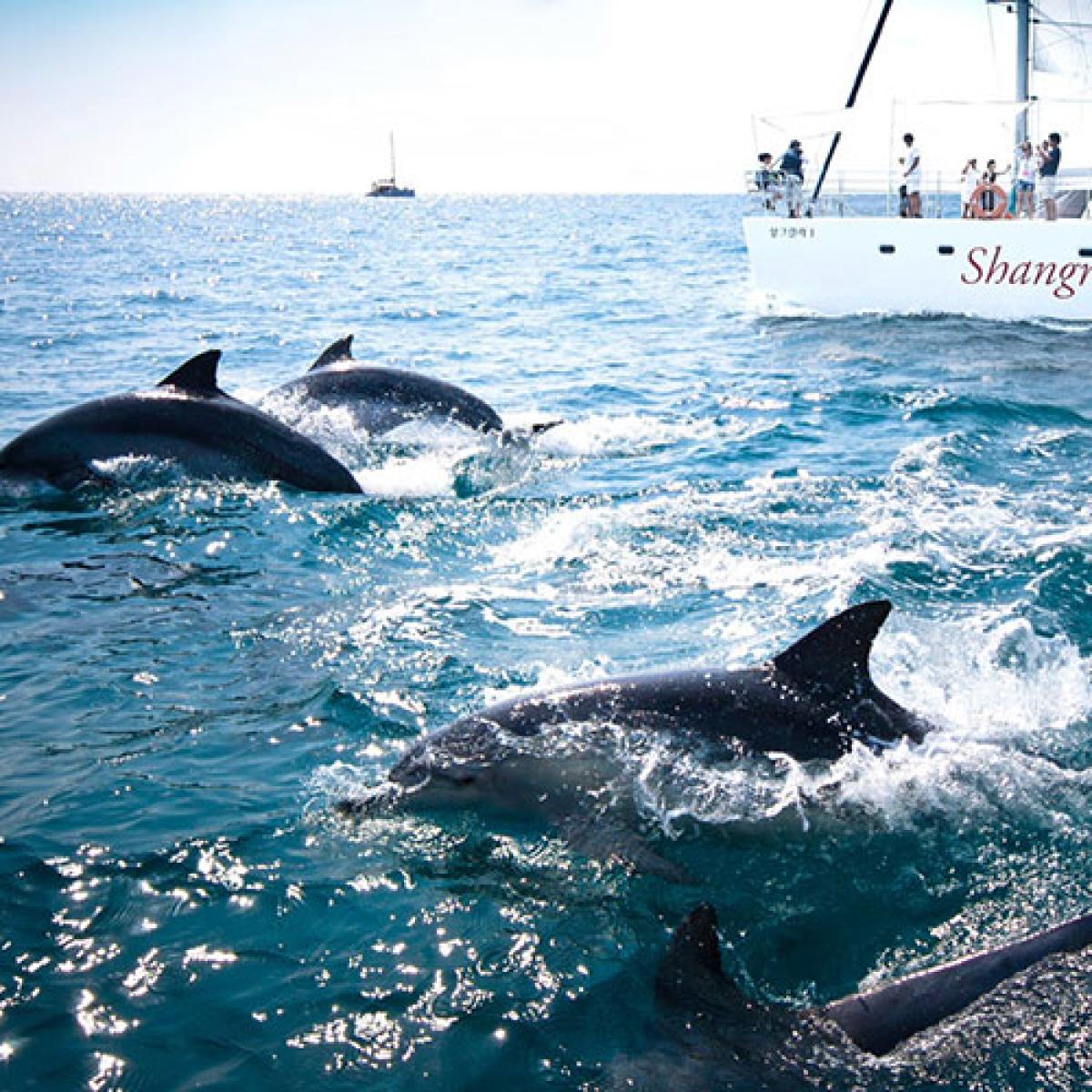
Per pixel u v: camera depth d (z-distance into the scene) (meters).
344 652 9.20
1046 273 28.84
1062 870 6.45
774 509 13.07
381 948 5.84
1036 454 15.62
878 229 30.22
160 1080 5.00
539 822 6.79
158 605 10.24
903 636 9.27
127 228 138.00
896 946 5.95
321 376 17.08
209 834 6.72
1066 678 8.59
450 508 13.29
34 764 7.52
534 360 26.67
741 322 32.56
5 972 5.59
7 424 18.56
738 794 6.84
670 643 9.32
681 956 5.40
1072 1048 5.01
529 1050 5.17
